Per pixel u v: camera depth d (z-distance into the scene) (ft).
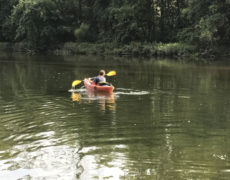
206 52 112.37
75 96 37.40
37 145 20.47
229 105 32.53
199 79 53.06
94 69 71.41
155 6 144.05
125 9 134.82
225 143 20.93
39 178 16.01
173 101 34.53
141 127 24.52
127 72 64.59
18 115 28.32
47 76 57.77
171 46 122.31
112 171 16.67
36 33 154.10
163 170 16.76
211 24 104.22
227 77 55.67
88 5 167.02
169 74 60.70
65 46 153.99
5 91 41.06
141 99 35.63
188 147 20.12
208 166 17.25
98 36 156.46
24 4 149.38
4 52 154.10
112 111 29.76
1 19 177.99
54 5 152.56
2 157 18.54
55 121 26.30
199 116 27.99
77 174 16.38
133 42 135.74
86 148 19.92
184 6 138.62
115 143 20.90
